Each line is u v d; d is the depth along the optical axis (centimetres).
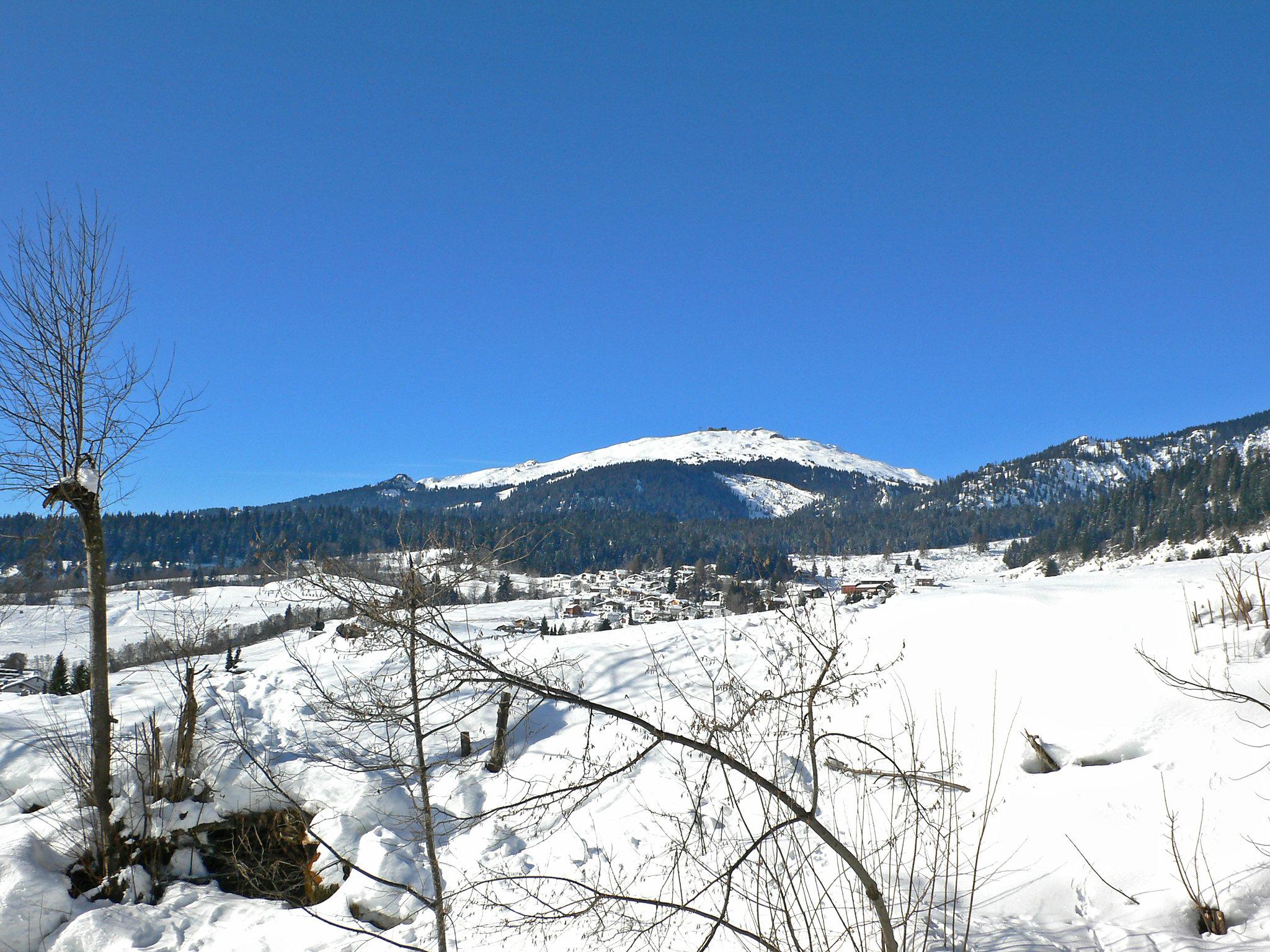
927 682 781
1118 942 420
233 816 911
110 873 859
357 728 780
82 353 877
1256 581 834
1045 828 529
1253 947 389
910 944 429
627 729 868
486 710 998
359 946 694
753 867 465
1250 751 532
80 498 880
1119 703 642
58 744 984
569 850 717
